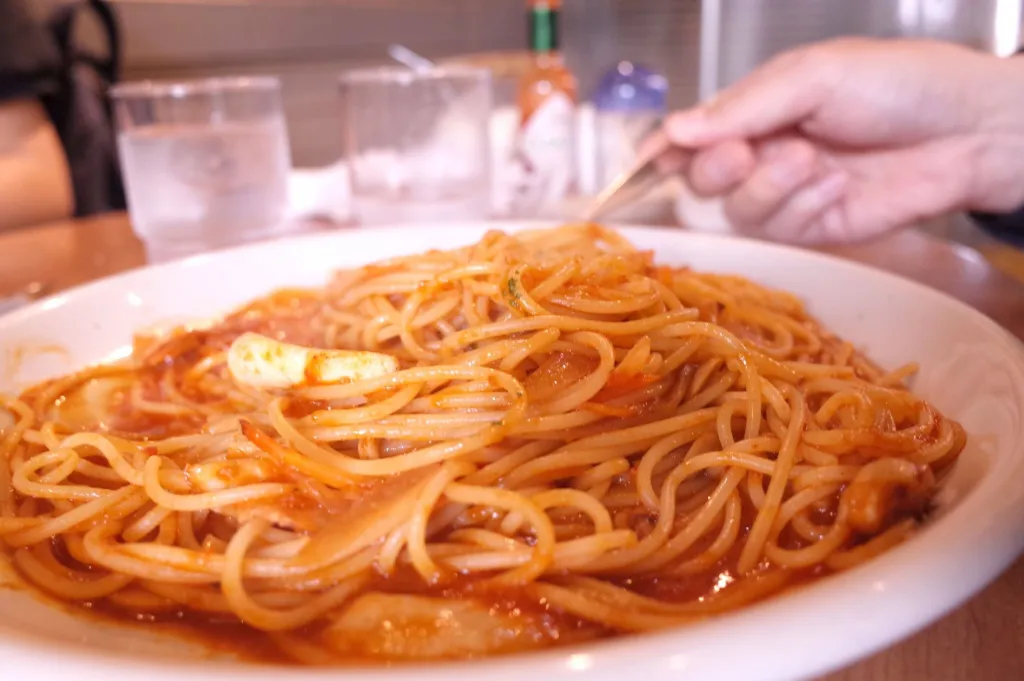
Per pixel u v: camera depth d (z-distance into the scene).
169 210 0.43
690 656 0.11
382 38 0.93
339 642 0.17
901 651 0.16
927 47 0.38
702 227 0.42
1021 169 0.39
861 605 0.12
